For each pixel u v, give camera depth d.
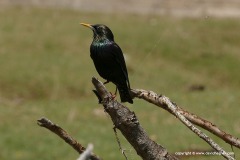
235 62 27.70
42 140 17.84
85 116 19.88
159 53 28.05
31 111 20.33
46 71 24.89
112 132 18.28
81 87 23.89
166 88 24.45
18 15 32.09
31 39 28.38
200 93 22.64
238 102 21.06
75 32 29.89
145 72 25.56
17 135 18.11
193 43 29.28
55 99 22.95
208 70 26.91
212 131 5.87
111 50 8.05
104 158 16.23
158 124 18.88
